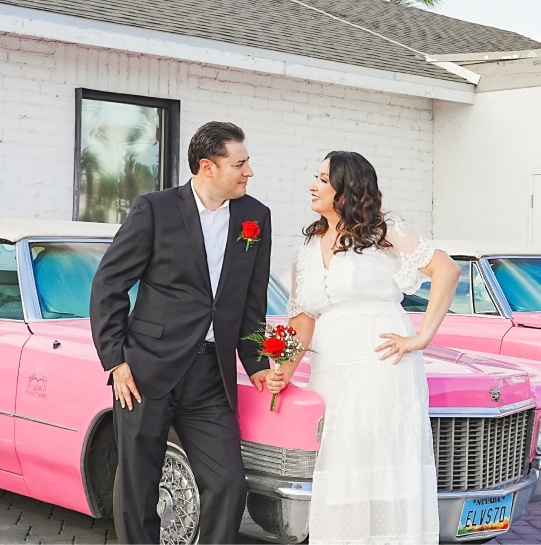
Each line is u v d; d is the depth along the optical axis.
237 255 4.30
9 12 9.03
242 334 4.41
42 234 5.77
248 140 11.25
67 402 5.01
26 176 9.70
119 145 10.45
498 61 12.31
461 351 5.65
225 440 4.22
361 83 11.59
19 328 5.48
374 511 4.20
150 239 4.21
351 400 4.20
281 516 4.21
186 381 4.20
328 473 4.16
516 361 5.92
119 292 4.19
